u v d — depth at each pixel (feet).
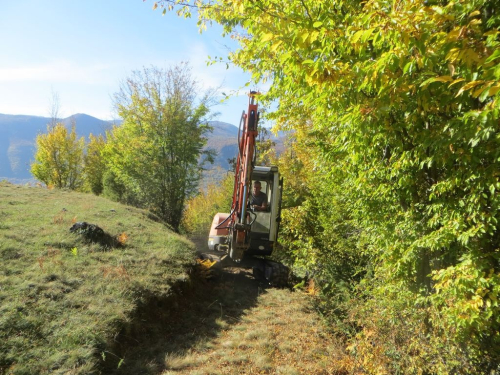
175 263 30.40
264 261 36.35
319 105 13.84
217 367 18.06
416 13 9.36
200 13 19.47
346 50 13.20
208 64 23.75
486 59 7.70
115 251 29.50
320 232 31.53
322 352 20.22
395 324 16.07
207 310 26.58
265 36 13.16
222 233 37.70
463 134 10.43
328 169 22.63
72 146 113.09
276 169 34.58
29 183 72.13
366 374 17.17
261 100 23.32
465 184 13.03
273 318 25.35
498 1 10.31
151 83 73.92
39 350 15.55
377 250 18.86
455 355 13.37
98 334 17.53
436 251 14.96
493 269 11.96
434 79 8.55
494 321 12.35
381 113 11.92
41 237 28.53
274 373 17.83
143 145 73.61
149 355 18.71
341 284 27.04
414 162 13.23
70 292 20.85
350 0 14.89
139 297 22.54
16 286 19.75
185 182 77.15
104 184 97.55
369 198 17.95
